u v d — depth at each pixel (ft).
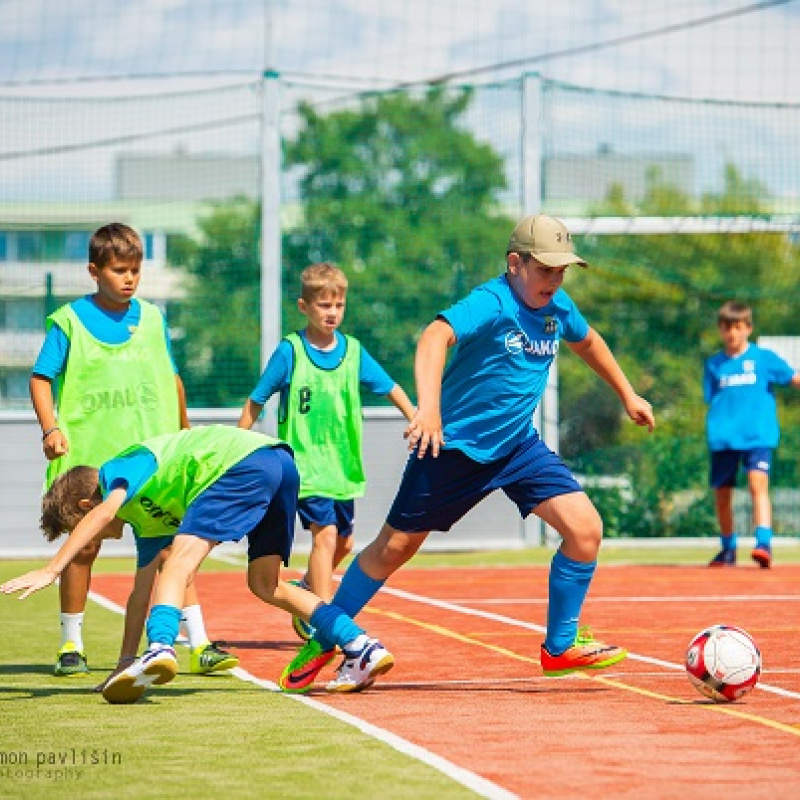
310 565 79.56
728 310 132.57
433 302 195.00
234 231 427.74
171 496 59.21
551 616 63.05
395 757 46.98
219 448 58.75
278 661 72.33
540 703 58.65
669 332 197.67
